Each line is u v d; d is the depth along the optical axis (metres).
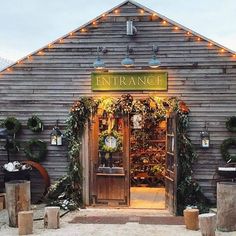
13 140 12.96
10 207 10.44
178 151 11.95
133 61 12.44
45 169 12.89
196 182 12.19
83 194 12.50
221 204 9.88
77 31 12.78
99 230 10.08
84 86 12.75
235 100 12.30
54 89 12.88
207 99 12.37
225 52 12.32
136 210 12.16
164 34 12.48
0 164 13.18
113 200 12.39
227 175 11.88
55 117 12.88
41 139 12.96
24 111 13.00
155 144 15.62
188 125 12.38
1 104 13.08
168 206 12.09
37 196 12.88
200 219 9.30
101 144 12.41
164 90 12.45
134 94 12.53
